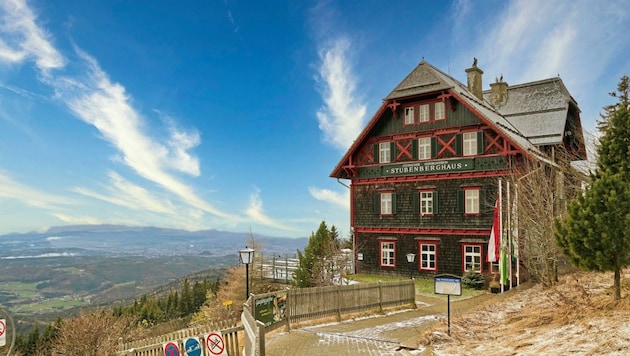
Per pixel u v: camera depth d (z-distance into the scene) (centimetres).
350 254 3431
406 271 3028
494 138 2727
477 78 3644
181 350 1245
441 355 1030
